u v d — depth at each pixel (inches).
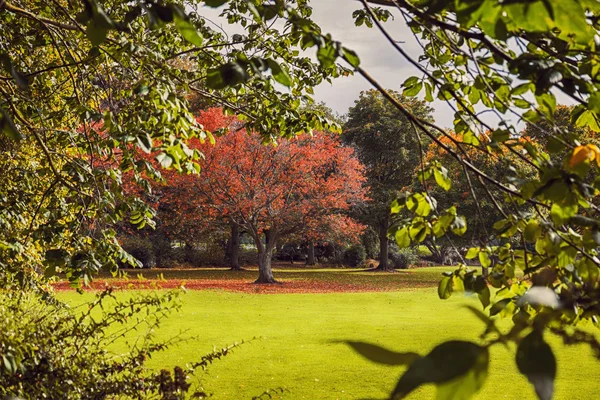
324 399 296.4
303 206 1073.5
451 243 87.2
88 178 185.3
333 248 1752.0
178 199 1040.2
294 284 1089.4
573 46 64.9
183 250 1533.0
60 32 198.2
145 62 159.9
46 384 125.0
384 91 64.0
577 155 49.6
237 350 416.8
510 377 330.6
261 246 1122.0
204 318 577.9
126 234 1395.2
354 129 1553.9
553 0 35.3
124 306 153.2
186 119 154.9
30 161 240.7
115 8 184.7
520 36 65.8
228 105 209.6
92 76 212.2
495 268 87.4
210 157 974.4
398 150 1489.9
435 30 82.4
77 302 564.7
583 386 318.3
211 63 215.8
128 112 172.2
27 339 125.0
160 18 50.4
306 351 417.7
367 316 622.2
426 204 87.2
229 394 304.7
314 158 1048.2
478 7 40.4
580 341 31.6
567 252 65.7
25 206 219.9
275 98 212.5
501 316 79.9
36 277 235.9
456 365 19.8
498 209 75.2
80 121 196.1
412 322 572.1
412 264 1724.9
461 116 78.4
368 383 327.0
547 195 54.5
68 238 179.5
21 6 203.2
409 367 19.7
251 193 1062.4
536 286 26.4
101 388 135.8
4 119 53.6
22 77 60.4
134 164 183.3
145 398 142.8
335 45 59.9
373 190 1518.2
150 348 154.8
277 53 207.2
